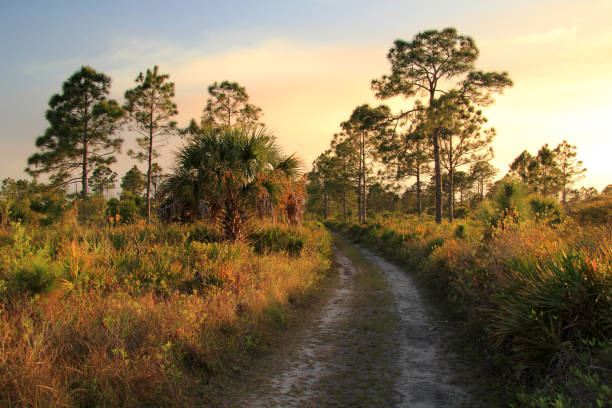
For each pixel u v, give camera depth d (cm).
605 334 405
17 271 548
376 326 738
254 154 1302
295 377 490
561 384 363
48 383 337
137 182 7550
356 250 2525
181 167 1298
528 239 775
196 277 795
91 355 396
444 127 2775
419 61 2817
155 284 724
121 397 363
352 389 454
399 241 2152
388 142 3075
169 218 1371
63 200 3084
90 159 3284
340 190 6216
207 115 3669
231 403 412
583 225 1018
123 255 831
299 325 740
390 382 474
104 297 612
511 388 414
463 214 5472
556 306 442
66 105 3219
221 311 614
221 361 498
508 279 609
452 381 471
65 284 590
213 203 1326
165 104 3397
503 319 497
